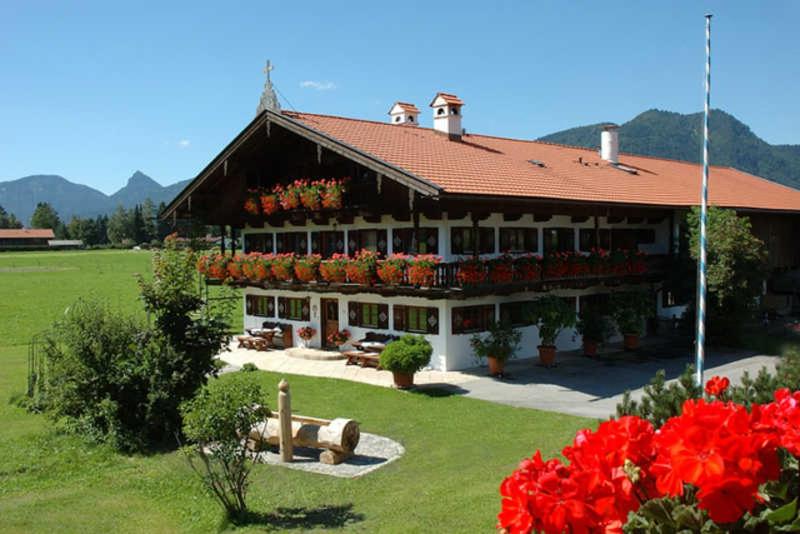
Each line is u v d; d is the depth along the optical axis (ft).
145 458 43.62
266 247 88.99
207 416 32.19
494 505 31.58
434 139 85.46
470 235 69.97
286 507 34.14
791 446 9.95
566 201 69.00
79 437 47.52
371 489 36.09
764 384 21.52
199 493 36.70
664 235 91.50
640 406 22.09
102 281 219.00
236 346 89.76
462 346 69.41
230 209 88.33
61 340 48.60
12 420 54.08
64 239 590.96
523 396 57.67
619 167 104.12
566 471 10.99
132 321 49.75
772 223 108.17
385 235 73.36
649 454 10.91
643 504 10.54
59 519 33.47
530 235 76.28
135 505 35.37
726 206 90.07
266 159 83.92
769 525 9.51
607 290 85.40
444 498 33.47
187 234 88.33
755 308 83.46
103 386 46.21
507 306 73.97
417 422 50.11
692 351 78.79
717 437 9.34
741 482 9.14
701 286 52.95
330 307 81.25
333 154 75.05
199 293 53.78
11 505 35.50
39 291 186.39
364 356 71.00
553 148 105.70
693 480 9.17
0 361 87.04
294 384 65.05
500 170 75.15
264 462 41.50
